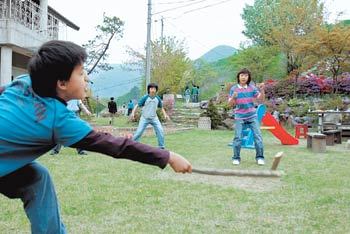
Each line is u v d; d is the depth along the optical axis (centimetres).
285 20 2658
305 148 1106
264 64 3170
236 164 770
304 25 2595
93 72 3619
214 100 2534
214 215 421
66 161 766
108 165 721
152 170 673
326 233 371
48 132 195
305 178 626
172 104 2483
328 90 2367
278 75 3144
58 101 199
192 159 833
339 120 1812
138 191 518
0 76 1792
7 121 193
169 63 3328
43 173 226
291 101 2214
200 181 587
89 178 600
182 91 3734
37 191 221
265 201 479
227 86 2558
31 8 2127
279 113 2159
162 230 373
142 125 948
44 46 197
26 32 1866
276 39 2672
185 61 3559
